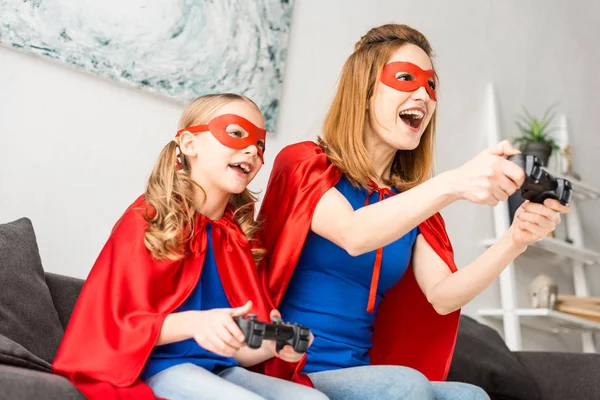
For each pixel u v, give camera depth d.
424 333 1.55
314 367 1.33
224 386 1.07
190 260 1.26
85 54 1.94
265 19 2.31
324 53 2.51
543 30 3.47
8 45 1.82
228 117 1.33
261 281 1.35
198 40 2.14
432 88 1.54
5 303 1.41
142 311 1.14
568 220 3.35
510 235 1.39
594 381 2.06
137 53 2.03
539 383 2.14
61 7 1.91
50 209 1.85
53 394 0.98
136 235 1.22
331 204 1.35
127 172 2.00
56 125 1.89
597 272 3.48
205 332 1.02
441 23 2.97
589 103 3.66
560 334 3.24
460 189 1.07
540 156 3.09
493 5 3.22
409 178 1.61
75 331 1.12
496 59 3.19
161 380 1.13
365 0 2.68
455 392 1.27
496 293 2.96
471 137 3.01
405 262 1.46
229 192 1.35
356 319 1.41
